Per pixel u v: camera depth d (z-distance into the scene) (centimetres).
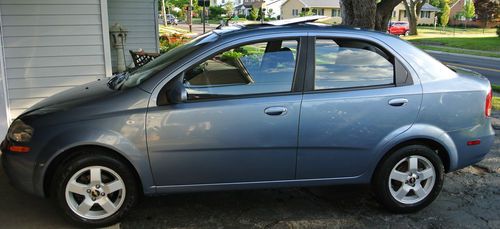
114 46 1083
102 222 365
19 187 356
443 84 388
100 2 659
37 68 656
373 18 884
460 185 474
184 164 359
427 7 6844
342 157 378
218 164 363
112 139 344
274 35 372
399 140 380
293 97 364
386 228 377
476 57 2373
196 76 361
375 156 382
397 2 913
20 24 636
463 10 6650
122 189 362
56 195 357
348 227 378
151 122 348
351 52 380
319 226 379
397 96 376
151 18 1288
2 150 367
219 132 355
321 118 366
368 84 378
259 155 366
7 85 643
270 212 404
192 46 394
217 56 363
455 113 389
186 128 352
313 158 374
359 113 371
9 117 646
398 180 395
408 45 393
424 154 392
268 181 377
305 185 384
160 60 404
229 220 387
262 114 359
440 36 4212
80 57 670
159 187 364
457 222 389
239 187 375
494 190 461
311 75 371
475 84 401
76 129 344
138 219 385
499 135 656
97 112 348
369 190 455
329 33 378
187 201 423
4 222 373
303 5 6644
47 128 347
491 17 6088
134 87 359
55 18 648
